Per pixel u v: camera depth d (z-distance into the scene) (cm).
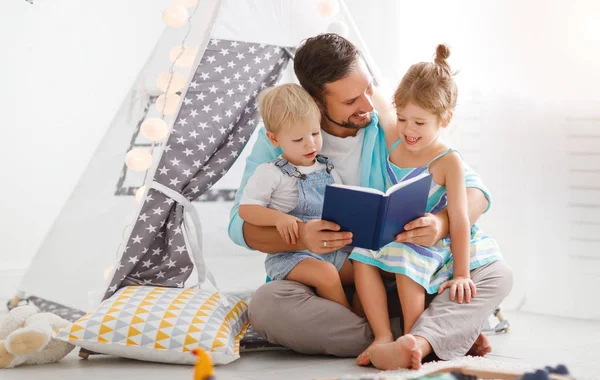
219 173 200
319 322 163
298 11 212
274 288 165
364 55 218
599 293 226
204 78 198
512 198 246
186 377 150
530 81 245
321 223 154
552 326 214
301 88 174
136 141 205
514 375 112
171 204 194
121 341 165
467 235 164
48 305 198
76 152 315
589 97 231
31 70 308
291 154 174
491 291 162
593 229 229
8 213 301
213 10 200
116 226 201
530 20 245
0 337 175
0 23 302
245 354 181
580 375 142
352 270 176
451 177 168
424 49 288
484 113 255
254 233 175
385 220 147
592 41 231
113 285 189
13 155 303
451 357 155
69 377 153
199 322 168
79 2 316
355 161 184
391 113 189
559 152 236
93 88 319
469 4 266
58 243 202
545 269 237
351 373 147
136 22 326
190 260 196
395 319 169
